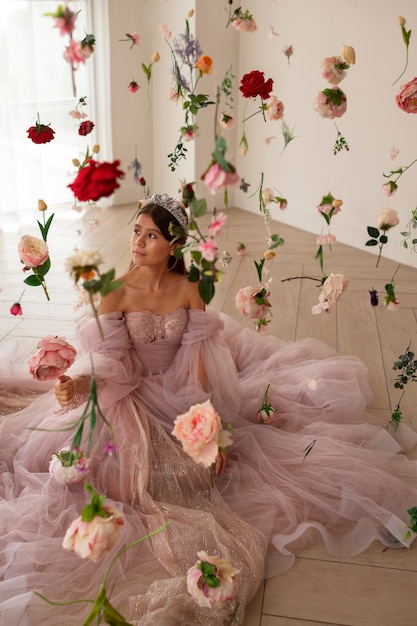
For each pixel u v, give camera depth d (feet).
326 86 15.90
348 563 6.62
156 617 5.63
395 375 10.27
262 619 5.94
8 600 5.76
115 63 18.11
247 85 6.57
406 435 8.56
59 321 11.75
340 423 8.70
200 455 4.38
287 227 17.74
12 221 17.37
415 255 14.90
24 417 8.08
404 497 7.34
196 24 16.97
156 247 7.09
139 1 17.97
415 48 13.70
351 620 5.95
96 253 3.99
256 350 10.00
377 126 14.99
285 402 8.77
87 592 6.09
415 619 5.98
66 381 6.95
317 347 10.15
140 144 19.38
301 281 13.94
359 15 14.73
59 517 6.68
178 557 6.35
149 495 6.93
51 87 17.48
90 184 3.61
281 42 16.79
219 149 3.71
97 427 7.26
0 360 9.45
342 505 7.15
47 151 17.98
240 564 6.17
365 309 12.64
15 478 7.34
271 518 6.94
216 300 12.93
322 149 16.55
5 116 16.67
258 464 7.68
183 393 7.55
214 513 6.90
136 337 7.59
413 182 14.49
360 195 15.87
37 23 16.75
